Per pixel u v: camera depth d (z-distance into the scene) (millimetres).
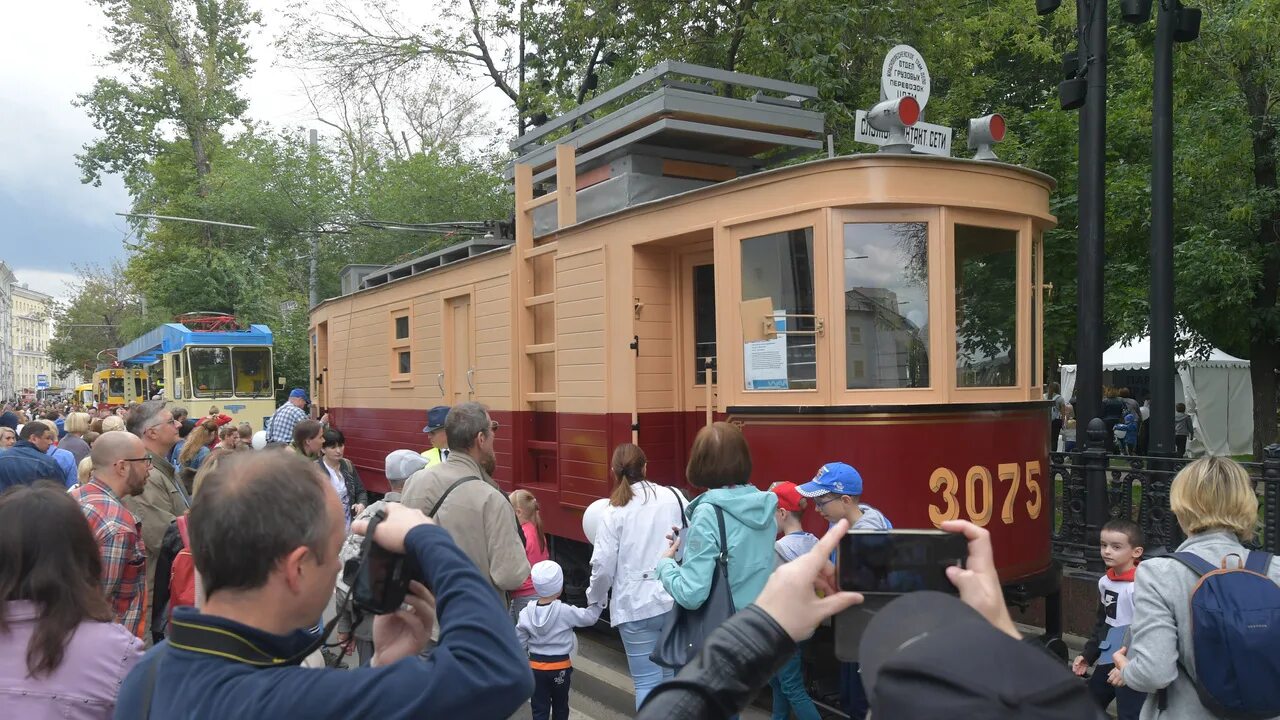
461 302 8945
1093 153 7473
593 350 6867
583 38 14617
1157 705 3020
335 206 21875
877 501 5066
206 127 29500
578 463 7031
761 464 5543
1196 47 11117
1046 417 5852
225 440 7797
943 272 5238
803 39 11898
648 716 1344
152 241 30953
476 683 1511
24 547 2418
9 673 2389
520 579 3953
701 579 3838
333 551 1647
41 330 118812
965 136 15383
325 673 1512
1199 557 2947
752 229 5621
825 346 5219
